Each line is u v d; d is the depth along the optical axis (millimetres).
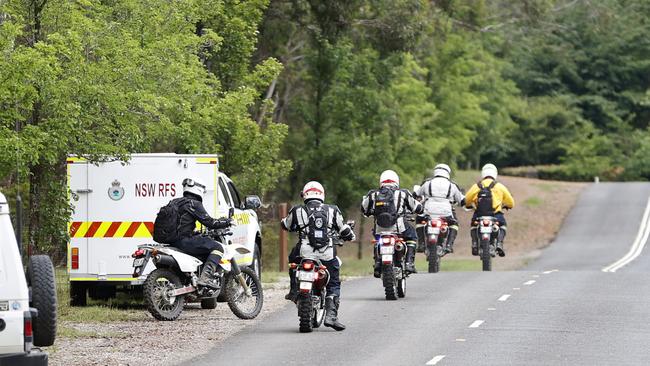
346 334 41969
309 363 35219
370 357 36344
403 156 130750
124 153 51438
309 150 113812
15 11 50312
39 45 46688
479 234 74750
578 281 62906
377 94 115188
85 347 39281
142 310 52031
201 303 52281
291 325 45125
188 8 63438
